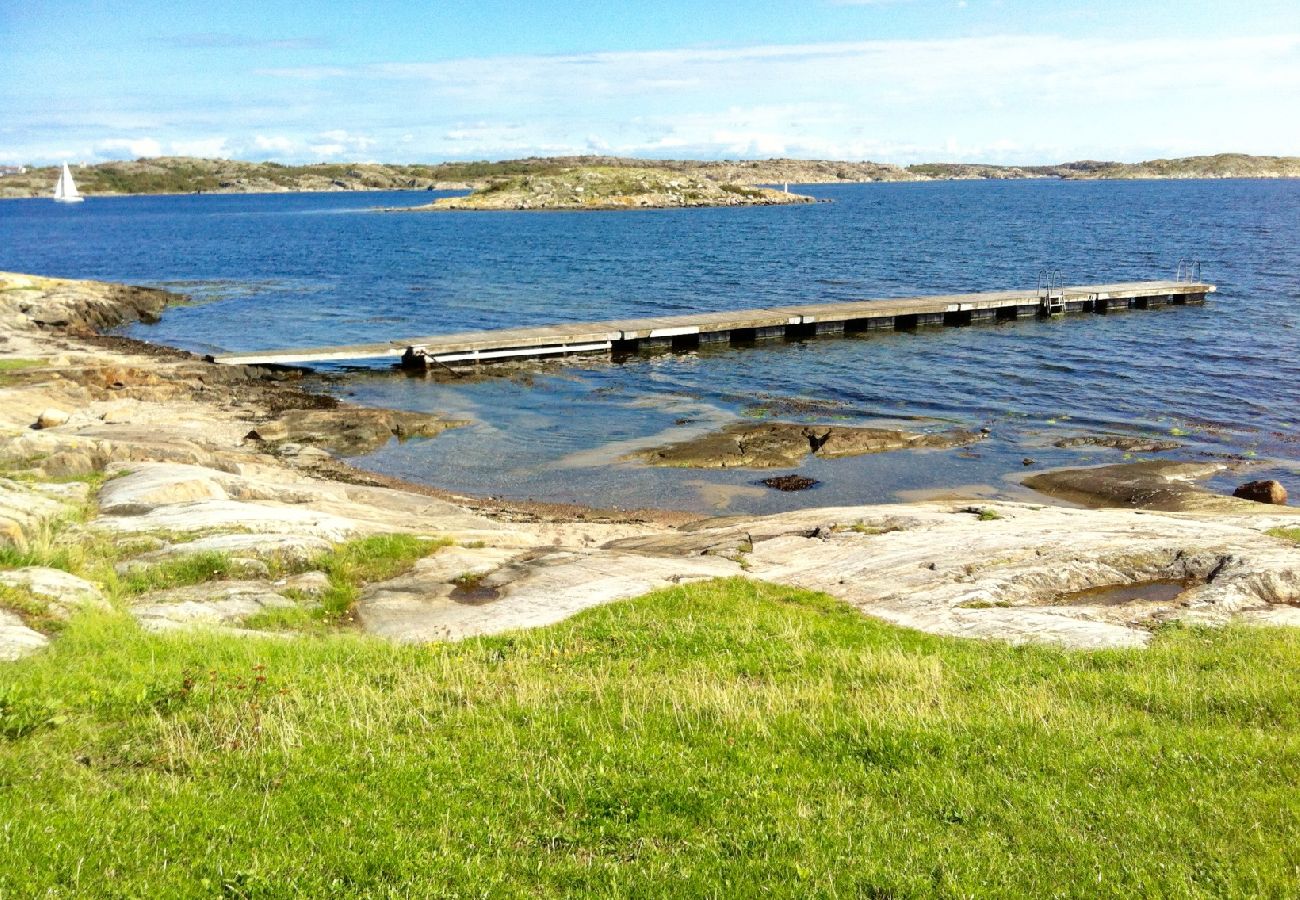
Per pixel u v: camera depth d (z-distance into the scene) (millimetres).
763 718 10367
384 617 15531
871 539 19609
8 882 6512
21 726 9102
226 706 10219
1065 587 16797
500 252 105500
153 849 7234
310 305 66750
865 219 162000
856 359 45750
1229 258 84438
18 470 21750
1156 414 34906
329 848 7414
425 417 36062
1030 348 47125
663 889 6961
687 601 15688
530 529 23625
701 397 39375
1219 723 10172
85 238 139625
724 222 160000
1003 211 179375
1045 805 8266
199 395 39250
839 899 6855
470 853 7496
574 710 10664
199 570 16344
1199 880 7074
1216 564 17016
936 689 11375
